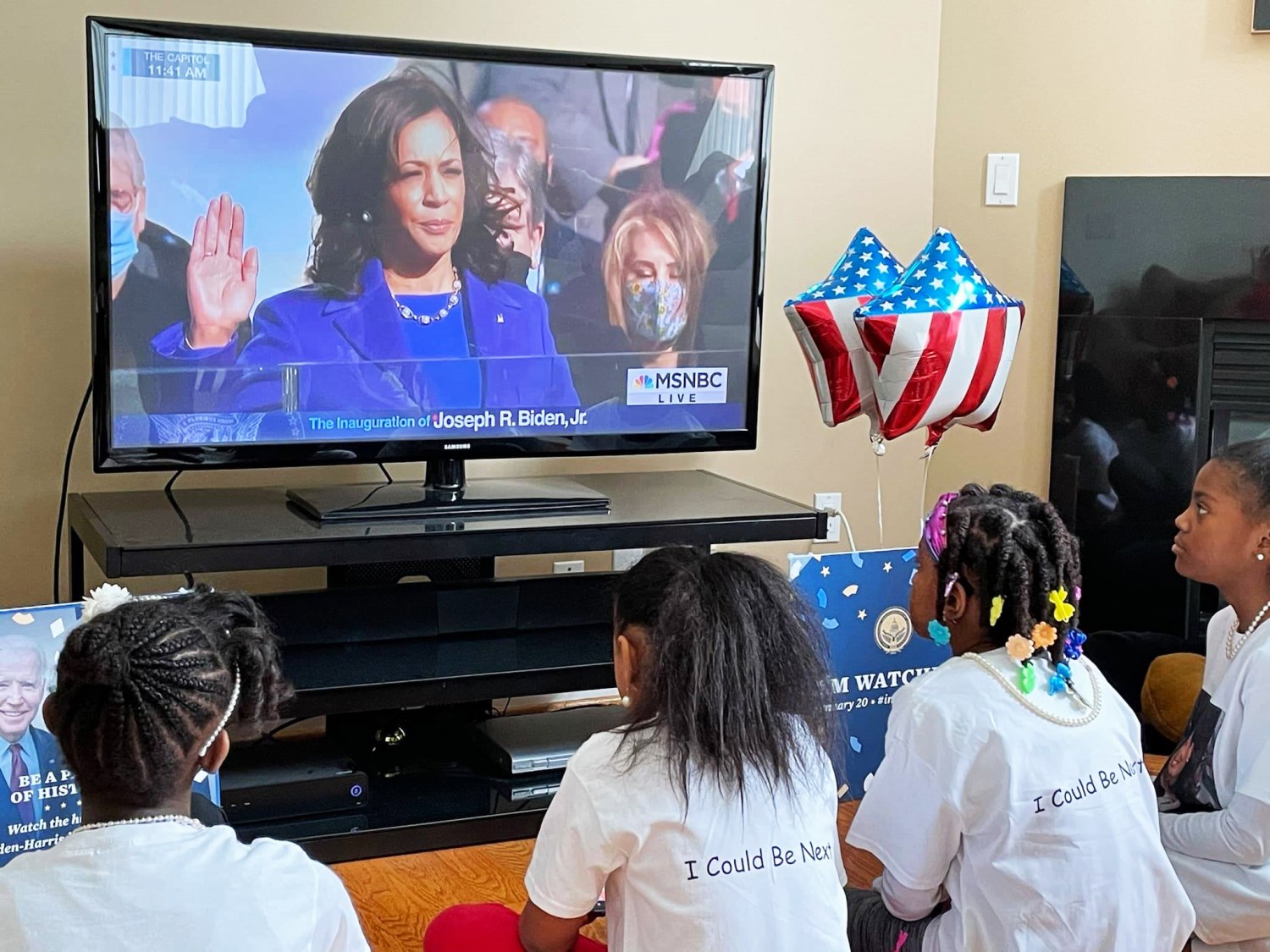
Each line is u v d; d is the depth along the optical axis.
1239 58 3.29
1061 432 3.47
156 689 1.23
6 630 2.14
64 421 2.89
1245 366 3.33
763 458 3.55
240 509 2.73
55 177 2.82
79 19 2.79
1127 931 1.71
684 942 1.50
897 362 2.50
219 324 2.60
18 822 2.16
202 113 2.52
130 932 1.15
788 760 1.55
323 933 1.28
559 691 2.67
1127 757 1.77
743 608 1.55
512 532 2.60
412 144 2.66
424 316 2.73
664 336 2.92
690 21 3.31
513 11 3.15
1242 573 2.06
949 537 1.83
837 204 3.51
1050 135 3.43
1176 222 3.32
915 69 3.52
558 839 1.57
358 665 2.61
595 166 2.80
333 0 2.97
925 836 1.75
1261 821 1.88
